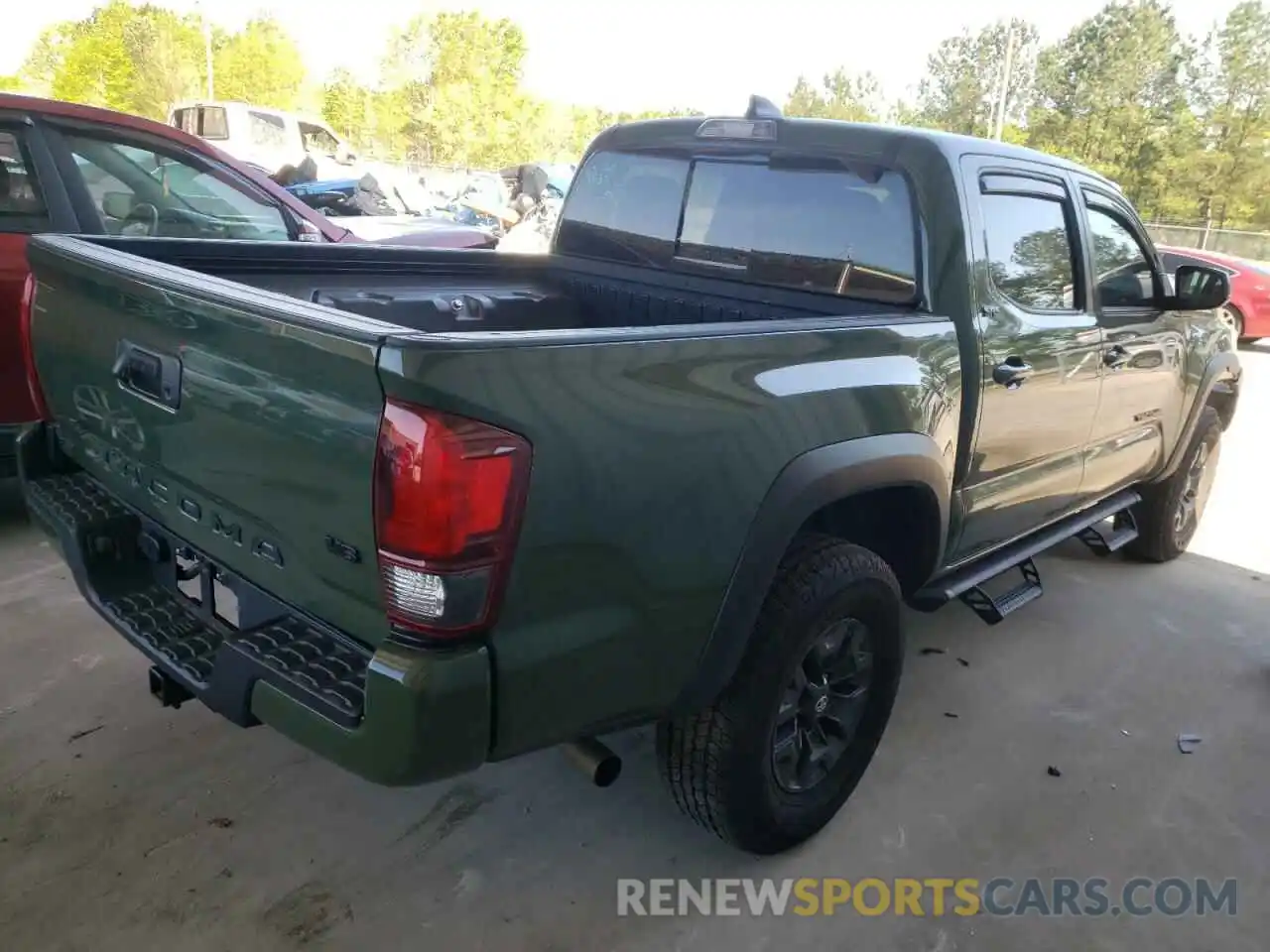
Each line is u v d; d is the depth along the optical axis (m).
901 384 2.54
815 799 2.67
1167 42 55.53
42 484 2.73
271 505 1.99
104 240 2.79
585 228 3.74
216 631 2.31
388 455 1.69
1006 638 4.12
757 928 2.43
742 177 3.21
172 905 2.35
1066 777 3.14
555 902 2.46
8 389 4.13
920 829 2.84
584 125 59.62
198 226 4.81
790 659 2.38
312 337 1.76
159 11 43.84
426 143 46.81
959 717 3.47
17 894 2.35
